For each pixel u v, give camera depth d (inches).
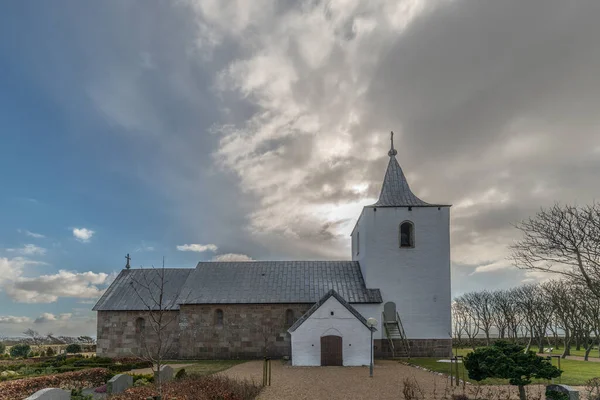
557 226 625.6
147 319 1235.2
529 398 548.1
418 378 788.0
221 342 1185.4
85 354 1437.0
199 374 801.6
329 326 1020.5
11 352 1352.1
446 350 1179.3
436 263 1226.6
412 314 1200.8
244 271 1328.7
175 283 1342.3
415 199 1293.1
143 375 727.1
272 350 1174.3
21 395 601.9
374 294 1202.6
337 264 1364.4
